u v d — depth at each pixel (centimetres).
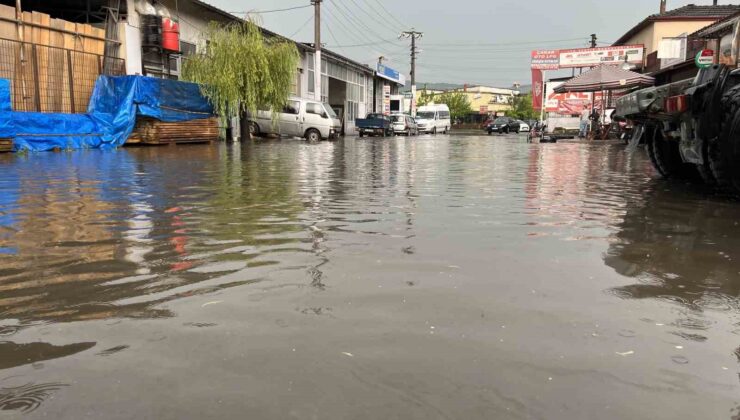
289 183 782
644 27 3262
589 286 300
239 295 282
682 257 366
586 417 169
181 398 180
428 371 199
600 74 2261
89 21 1855
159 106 1691
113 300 276
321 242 403
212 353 213
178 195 648
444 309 262
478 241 409
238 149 1636
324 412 171
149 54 1895
